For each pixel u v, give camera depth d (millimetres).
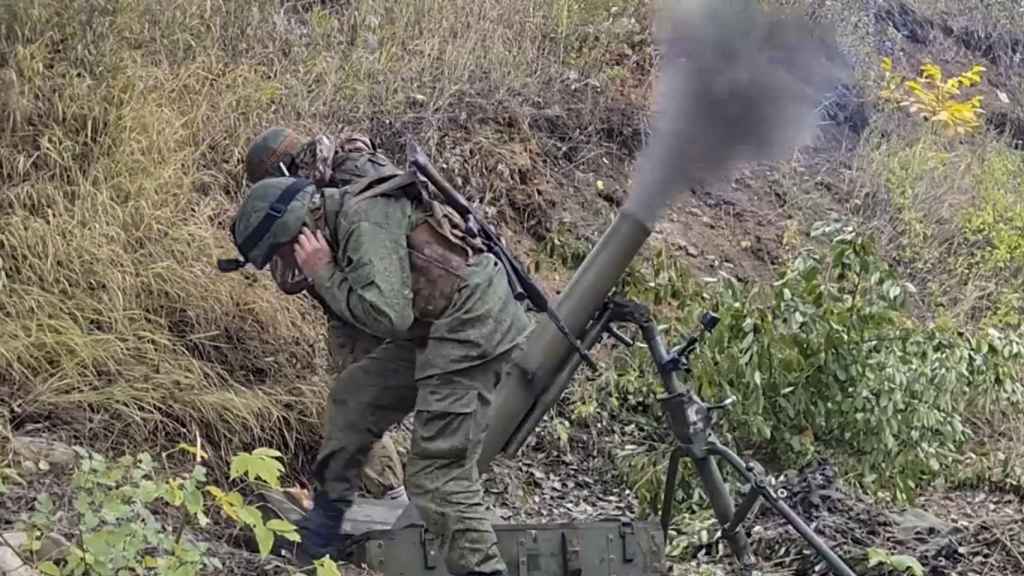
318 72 10461
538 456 8914
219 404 7398
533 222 10945
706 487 6402
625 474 8750
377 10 11523
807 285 9094
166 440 7168
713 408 6395
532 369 6371
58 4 9320
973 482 9805
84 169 8641
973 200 13742
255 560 6168
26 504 6156
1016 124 16094
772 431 9008
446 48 11477
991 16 17500
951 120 14133
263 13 10781
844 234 9617
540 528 6320
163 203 8516
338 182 6074
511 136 11359
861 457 9070
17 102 8602
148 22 9898
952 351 9602
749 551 6578
